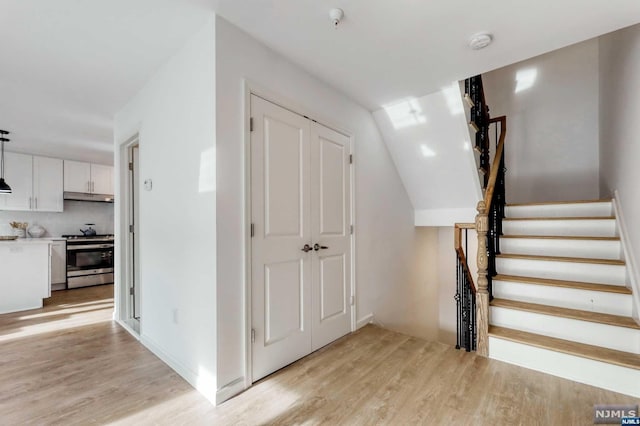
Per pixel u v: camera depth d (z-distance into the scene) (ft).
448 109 9.85
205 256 6.45
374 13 6.10
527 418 5.54
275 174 7.48
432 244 16.16
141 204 9.27
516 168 14.66
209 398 6.19
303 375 7.14
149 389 6.59
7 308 12.70
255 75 7.00
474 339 8.89
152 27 6.57
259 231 7.06
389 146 11.98
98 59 7.79
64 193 17.70
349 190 10.05
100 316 12.05
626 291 7.48
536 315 7.98
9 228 17.03
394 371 7.28
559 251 9.59
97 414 5.73
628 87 8.66
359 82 9.07
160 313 8.24
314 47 7.34
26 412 5.80
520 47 7.34
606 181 11.20
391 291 12.36
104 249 18.71
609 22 6.40
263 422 5.49
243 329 6.62
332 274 9.25
